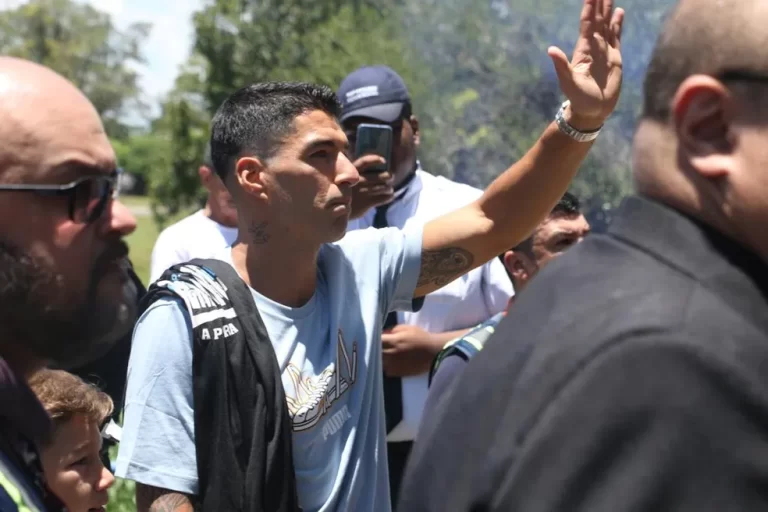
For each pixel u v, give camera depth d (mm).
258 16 17219
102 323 1397
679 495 1025
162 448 2090
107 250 1396
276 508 2092
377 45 15000
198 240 3730
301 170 2232
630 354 1067
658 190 1215
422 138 14164
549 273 1258
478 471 1150
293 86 2324
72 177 1327
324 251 2436
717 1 1161
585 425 1064
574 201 3049
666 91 1203
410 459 1321
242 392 2104
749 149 1137
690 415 1033
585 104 2305
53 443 2107
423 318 3291
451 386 1330
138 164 37875
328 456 2244
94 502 2260
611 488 1043
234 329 2131
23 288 1312
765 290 1141
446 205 3447
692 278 1136
